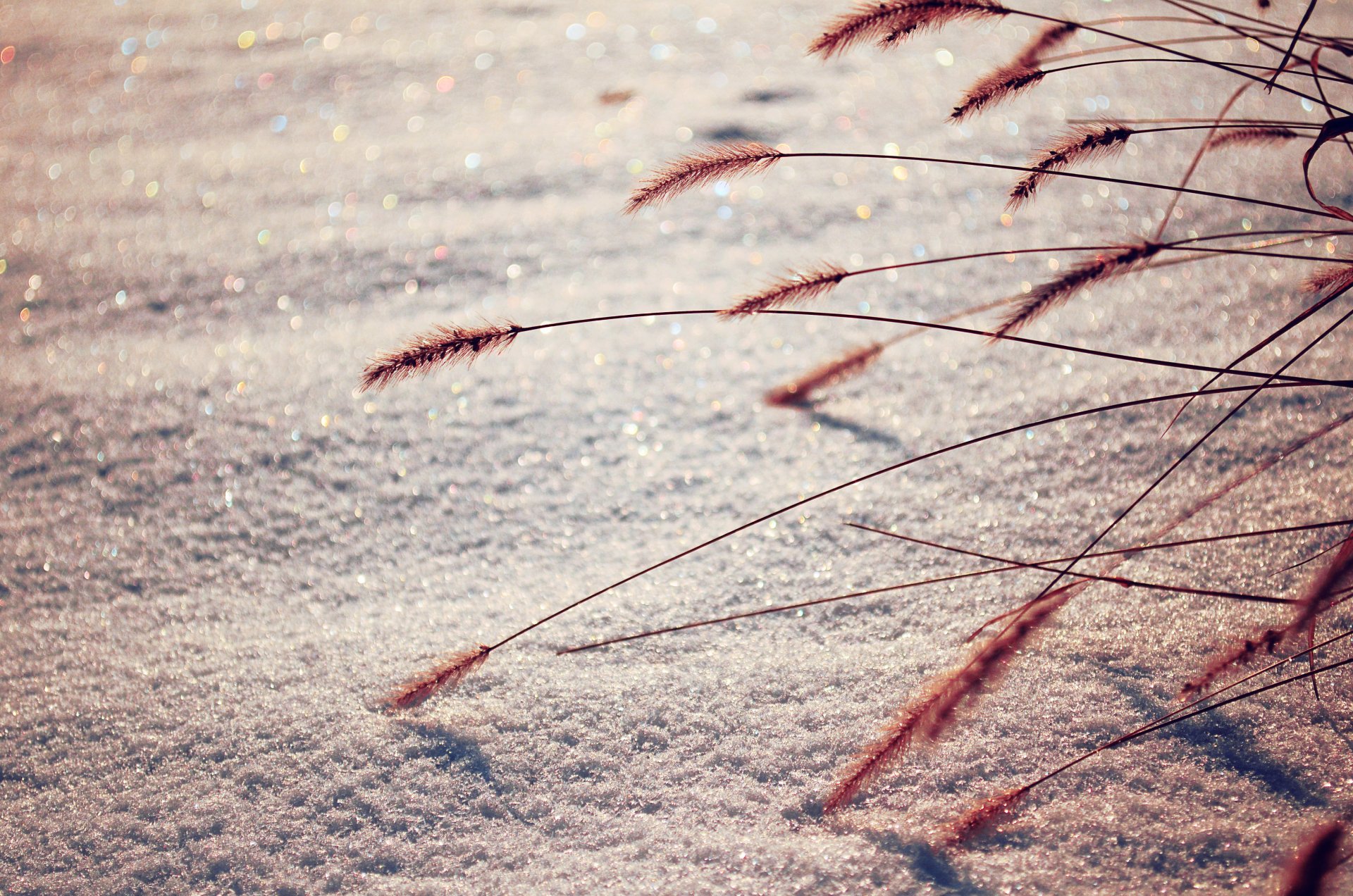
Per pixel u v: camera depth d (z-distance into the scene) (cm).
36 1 314
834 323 125
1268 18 202
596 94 215
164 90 233
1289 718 86
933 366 116
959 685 81
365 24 275
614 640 86
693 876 82
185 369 121
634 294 135
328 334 128
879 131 185
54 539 103
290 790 86
